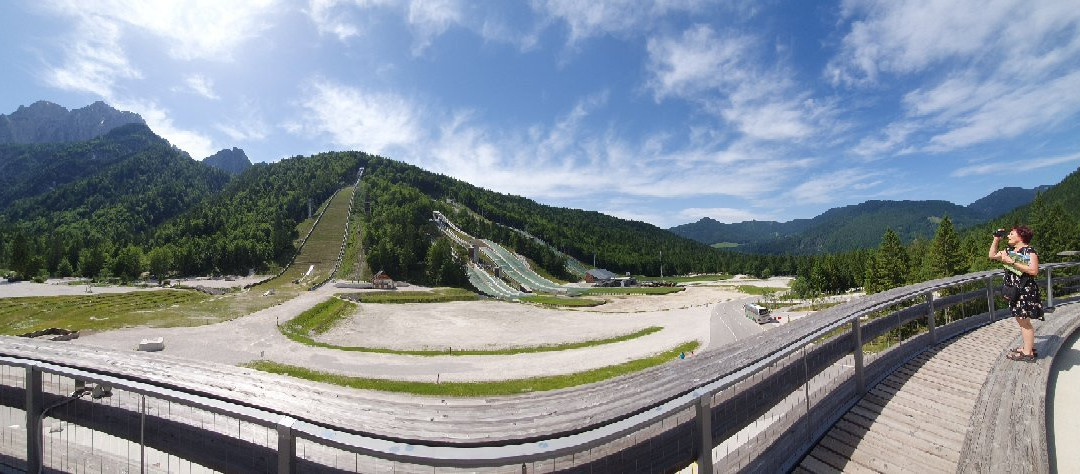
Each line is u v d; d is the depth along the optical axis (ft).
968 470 18.63
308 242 481.46
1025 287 29.99
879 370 28.84
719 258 638.53
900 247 194.80
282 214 529.45
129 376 20.81
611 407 16.29
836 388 25.39
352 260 424.46
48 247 419.33
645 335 164.04
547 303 287.48
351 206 620.49
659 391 17.13
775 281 458.50
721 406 17.90
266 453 17.76
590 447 13.58
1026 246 30.35
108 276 349.61
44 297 210.18
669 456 16.21
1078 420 24.39
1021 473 18.28
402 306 255.70
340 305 230.27
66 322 152.05
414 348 144.05
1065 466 20.39
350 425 15.47
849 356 30.91
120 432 21.67
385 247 399.03
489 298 321.11
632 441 15.87
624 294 343.05
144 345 117.80
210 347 123.44
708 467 16.14
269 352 119.96
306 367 106.63
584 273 515.91
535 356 125.59
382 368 108.88
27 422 21.84
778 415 24.04
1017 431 21.47
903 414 23.88
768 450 19.42
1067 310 43.75
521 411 16.80
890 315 30.81
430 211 609.01
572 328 190.49
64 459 25.23
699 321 193.57
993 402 24.44
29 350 33.58
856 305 28.84
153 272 369.09
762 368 18.11
